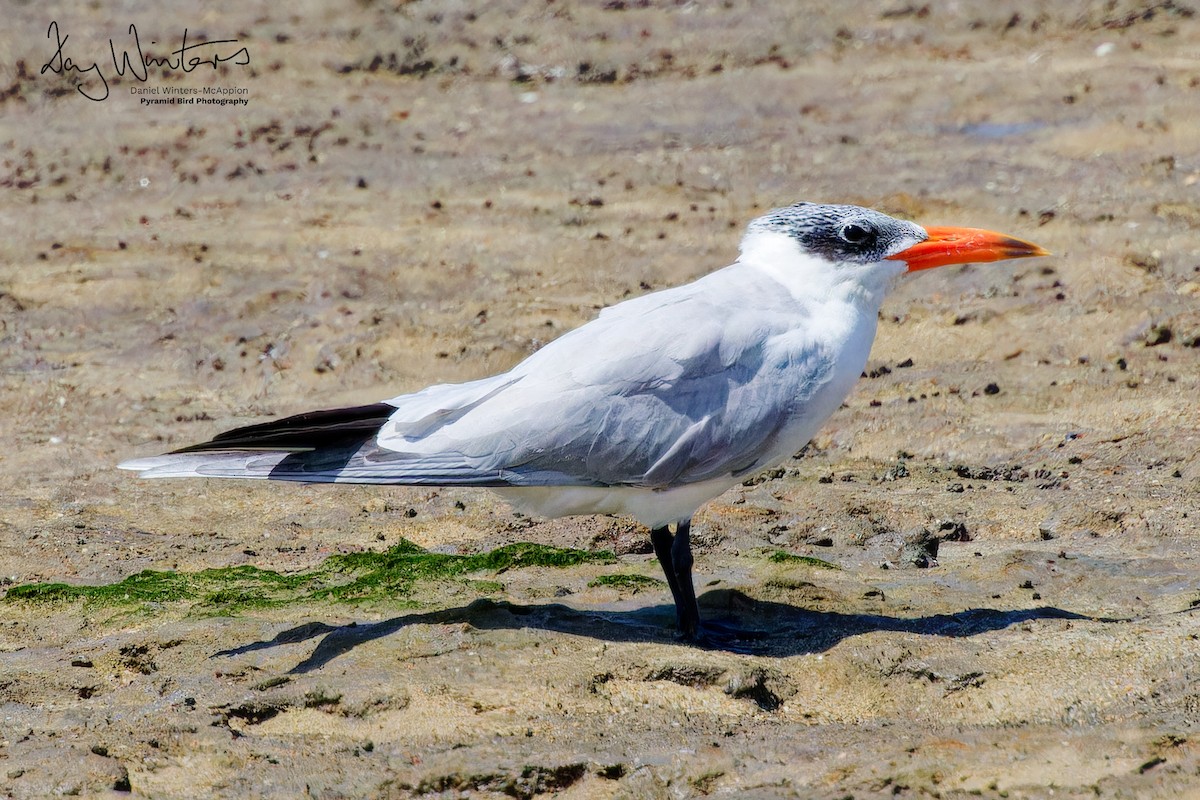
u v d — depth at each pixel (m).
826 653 9.34
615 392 9.54
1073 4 32.94
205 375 17.30
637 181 24.70
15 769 8.28
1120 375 15.70
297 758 8.45
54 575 11.78
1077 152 24.44
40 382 17.05
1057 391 15.41
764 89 29.72
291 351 17.89
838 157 25.44
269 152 27.23
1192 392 15.02
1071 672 8.91
